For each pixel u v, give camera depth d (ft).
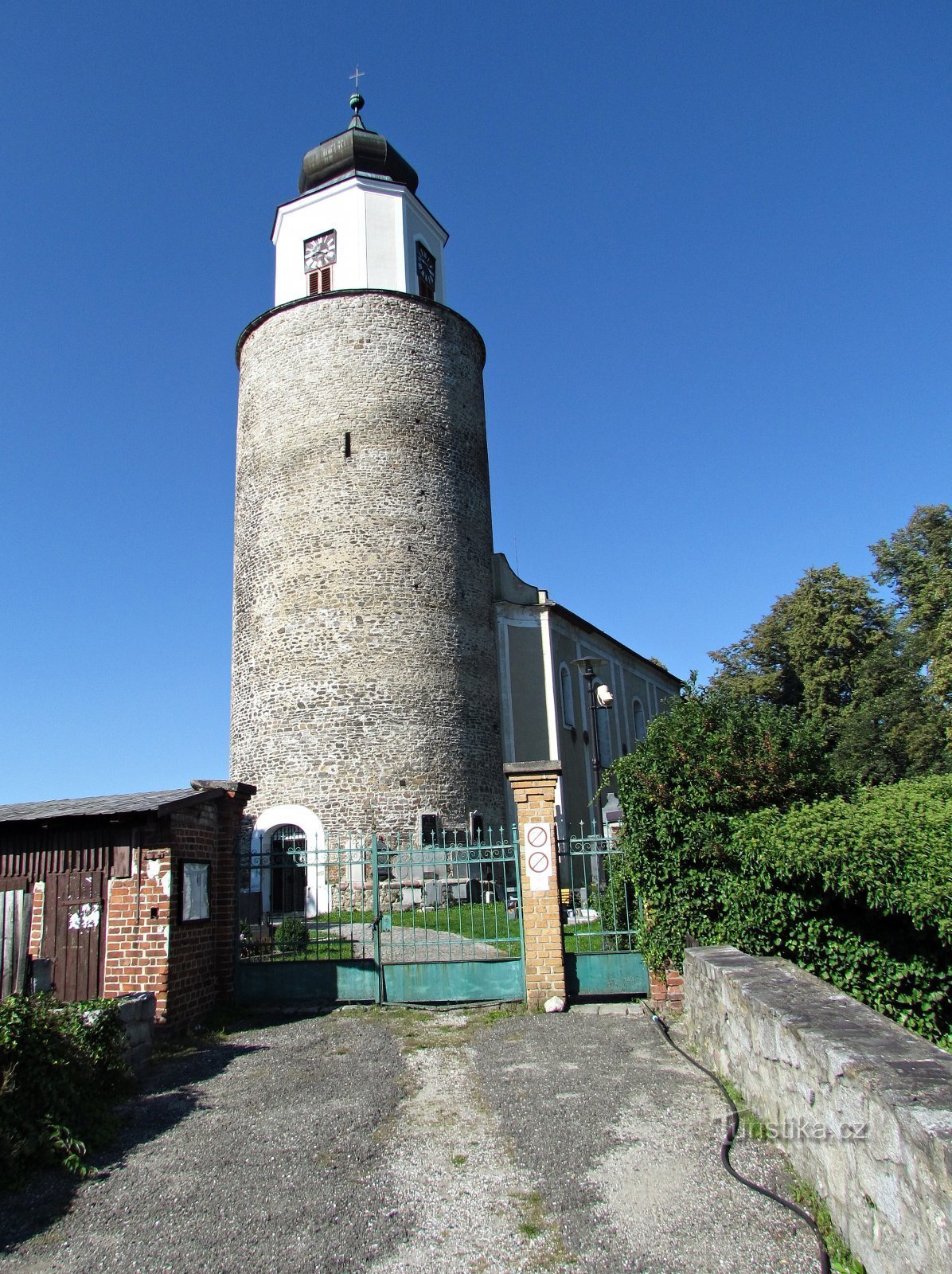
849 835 26.89
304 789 71.51
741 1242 14.88
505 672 86.79
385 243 84.43
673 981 31.53
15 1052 20.13
